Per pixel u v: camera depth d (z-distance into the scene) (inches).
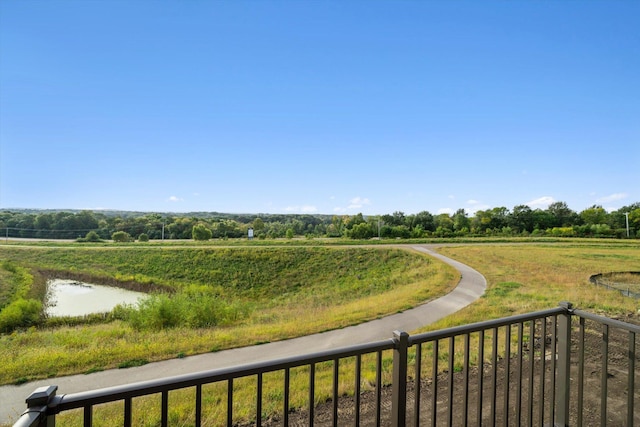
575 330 350.9
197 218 4414.4
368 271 1466.5
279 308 943.7
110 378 327.0
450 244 1961.1
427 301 689.6
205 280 1567.4
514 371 243.4
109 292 1437.0
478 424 85.0
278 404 222.7
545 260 1311.5
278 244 2034.9
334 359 64.4
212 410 216.7
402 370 68.5
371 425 191.2
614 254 1472.7
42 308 1104.8
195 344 421.7
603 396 92.4
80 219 3922.2
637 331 82.9
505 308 564.1
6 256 2113.7
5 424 256.4
